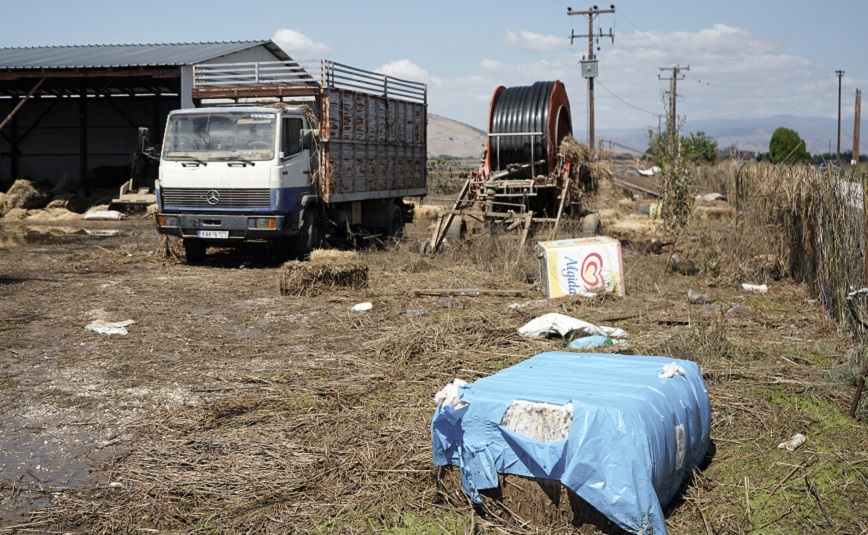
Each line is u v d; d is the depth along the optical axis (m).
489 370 7.25
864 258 7.98
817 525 4.20
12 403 6.38
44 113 34.28
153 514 4.42
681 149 14.33
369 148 16.75
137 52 29.69
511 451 4.09
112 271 13.81
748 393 6.49
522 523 4.10
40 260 15.27
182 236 14.06
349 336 8.76
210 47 29.80
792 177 11.95
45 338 8.65
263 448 5.37
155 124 33.75
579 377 4.63
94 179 33.09
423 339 8.20
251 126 13.76
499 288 11.83
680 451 4.35
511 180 16.73
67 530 4.25
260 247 16.67
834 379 6.70
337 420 5.91
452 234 15.96
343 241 17.05
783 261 12.27
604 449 3.84
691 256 14.06
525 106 17.34
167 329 9.12
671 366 4.76
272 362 7.67
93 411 6.18
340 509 4.44
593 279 10.78
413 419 5.89
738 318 9.41
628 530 3.78
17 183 28.27
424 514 4.35
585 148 17.97
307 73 14.80
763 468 4.96
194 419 5.96
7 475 4.95
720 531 4.12
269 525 4.28
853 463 4.98
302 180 14.28
